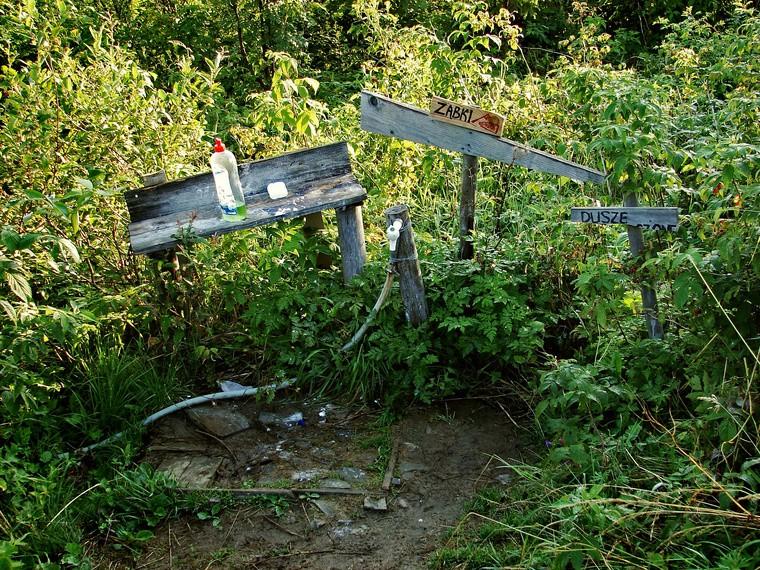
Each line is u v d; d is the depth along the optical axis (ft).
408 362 12.84
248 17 27.81
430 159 16.56
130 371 13.44
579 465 10.11
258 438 12.61
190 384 13.99
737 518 8.30
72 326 11.64
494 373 13.01
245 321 14.71
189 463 12.02
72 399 12.79
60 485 10.99
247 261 14.83
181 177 15.67
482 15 20.53
